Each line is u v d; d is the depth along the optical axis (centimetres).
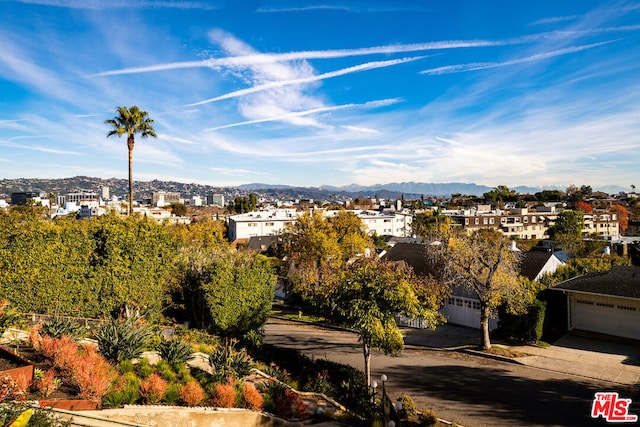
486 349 2203
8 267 1684
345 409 1373
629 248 4588
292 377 1648
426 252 3095
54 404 832
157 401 1000
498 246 2222
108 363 1123
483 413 1454
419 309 1581
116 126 3431
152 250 2052
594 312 2384
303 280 3297
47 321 1503
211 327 2247
